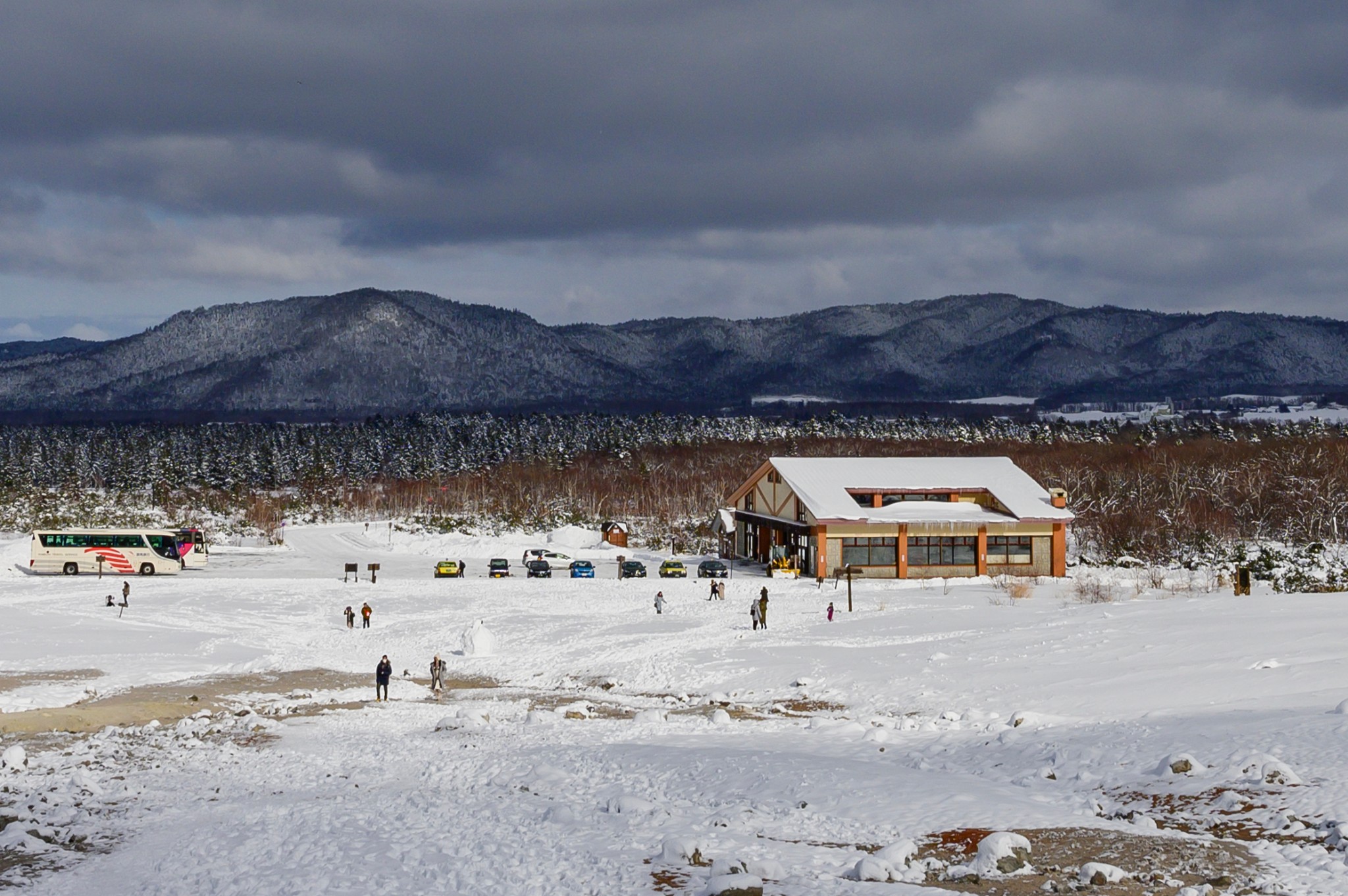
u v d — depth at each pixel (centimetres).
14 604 6694
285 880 1684
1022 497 8694
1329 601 4641
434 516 14925
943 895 1448
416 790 2345
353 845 1861
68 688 4106
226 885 1686
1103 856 1619
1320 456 13050
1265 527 11275
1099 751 2253
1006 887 1491
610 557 10594
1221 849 1617
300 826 2022
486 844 1816
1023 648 4106
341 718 3591
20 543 10119
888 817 1872
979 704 3284
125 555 8994
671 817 1953
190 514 15788
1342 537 10688
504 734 3162
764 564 9525
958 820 1834
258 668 4788
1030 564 8506
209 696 3984
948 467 9169
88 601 6975
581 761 2559
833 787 2078
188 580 8406
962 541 8462
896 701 3491
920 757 2477
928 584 7625
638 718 3350
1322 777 1838
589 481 17762
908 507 8694
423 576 8994
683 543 11162
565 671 4659
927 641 4531
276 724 3372
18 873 1800
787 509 9025
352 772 2622
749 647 4744
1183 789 1916
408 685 4434
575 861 1686
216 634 5797
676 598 6956
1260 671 3081
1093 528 11106
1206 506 11725
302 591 7594
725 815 1959
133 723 3397
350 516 17012
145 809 2256
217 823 2088
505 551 11375
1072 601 6028
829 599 6650
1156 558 9225
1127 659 3638
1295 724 2241
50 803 2295
